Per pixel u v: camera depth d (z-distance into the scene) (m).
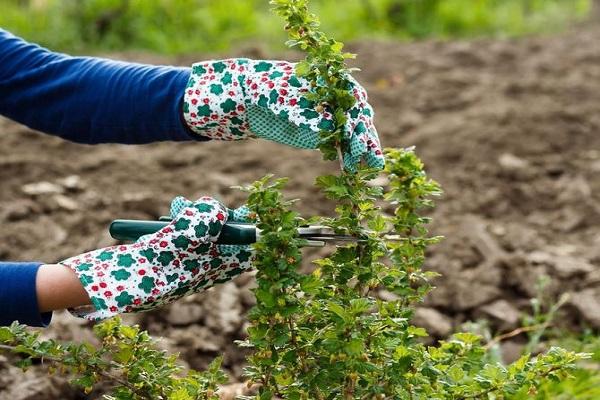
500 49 9.55
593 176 6.88
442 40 10.10
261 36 10.02
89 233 5.86
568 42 9.98
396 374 3.07
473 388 3.21
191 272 2.97
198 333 4.82
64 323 4.69
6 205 6.11
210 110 3.11
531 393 3.18
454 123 7.61
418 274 3.33
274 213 2.88
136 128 3.26
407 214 3.35
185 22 10.06
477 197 6.61
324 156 2.99
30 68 3.37
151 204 6.20
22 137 7.14
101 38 9.78
